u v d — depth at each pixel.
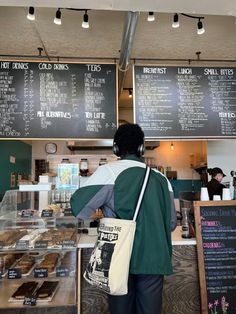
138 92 2.72
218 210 2.11
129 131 1.46
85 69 2.72
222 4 1.74
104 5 1.74
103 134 2.66
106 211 1.37
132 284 1.33
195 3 1.74
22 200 2.23
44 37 2.67
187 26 2.52
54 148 6.03
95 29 2.54
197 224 2.07
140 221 1.32
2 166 4.41
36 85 2.65
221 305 2.00
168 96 2.74
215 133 2.72
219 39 2.76
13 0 1.68
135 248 1.29
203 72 2.81
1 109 2.59
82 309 1.96
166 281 2.05
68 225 2.10
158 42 2.80
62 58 2.99
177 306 2.03
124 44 2.32
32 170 5.99
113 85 2.73
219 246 2.06
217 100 2.78
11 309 1.87
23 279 1.90
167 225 1.39
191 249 2.10
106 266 1.25
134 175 1.36
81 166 4.07
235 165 4.05
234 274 2.04
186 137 2.70
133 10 1.81
